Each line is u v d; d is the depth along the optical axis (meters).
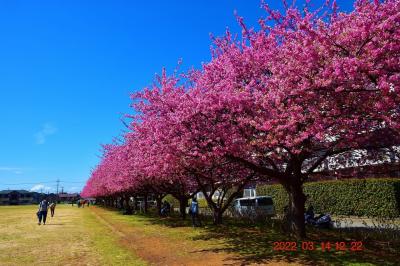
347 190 28.30
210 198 23.08
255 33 13.12
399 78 8.21
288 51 9.70
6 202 153.50
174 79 15.41
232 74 13.03
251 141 11.69
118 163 34.25
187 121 12.97
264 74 12.93
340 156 15.66
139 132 16.64
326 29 8.98
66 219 36.97
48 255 13.96
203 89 13.44
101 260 12.76
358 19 8.45
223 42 14.05
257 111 11.58
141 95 15.03
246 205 28.62
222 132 12.32
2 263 12.41
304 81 9.42
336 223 20.78
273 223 20.38
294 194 14.46
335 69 8.37
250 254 12.46
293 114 10.02
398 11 8.16
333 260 10.78
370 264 10.13
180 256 12.97
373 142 12.83
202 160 13.45
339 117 9.98
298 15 11.47
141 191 41.75
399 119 9.09
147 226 25.06
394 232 14.67
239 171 20.25
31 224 29.94
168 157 13.85
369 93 9.24
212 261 11.76
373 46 8.40
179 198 29.91
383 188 25.59
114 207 76.88
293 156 13.53
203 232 19.38
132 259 12.84
